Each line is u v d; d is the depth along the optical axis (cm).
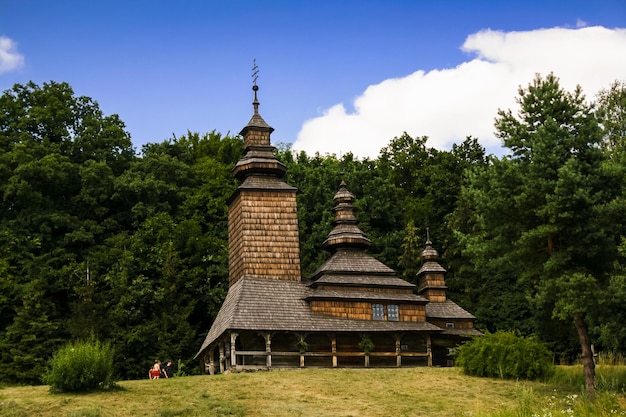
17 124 7262
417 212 7981
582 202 3453
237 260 5441
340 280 5259
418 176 8619
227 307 5238
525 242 3572
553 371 4084
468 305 6769
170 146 8088
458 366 4494
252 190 5450
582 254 3550
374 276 5384
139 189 7112
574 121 3678
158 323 6128
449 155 8562
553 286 3494
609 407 3108
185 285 6450
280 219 5428
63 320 6088
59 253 6644
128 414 3125
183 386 3759
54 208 6944
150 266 6538
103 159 7425
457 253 7219
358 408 3356
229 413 3203
